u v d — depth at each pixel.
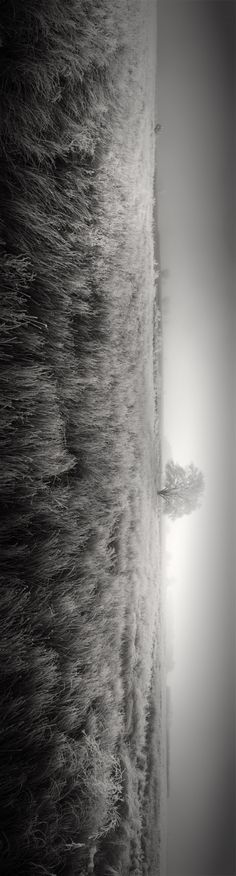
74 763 3.66
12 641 2.91
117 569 5.75
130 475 6.61
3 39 3.25
